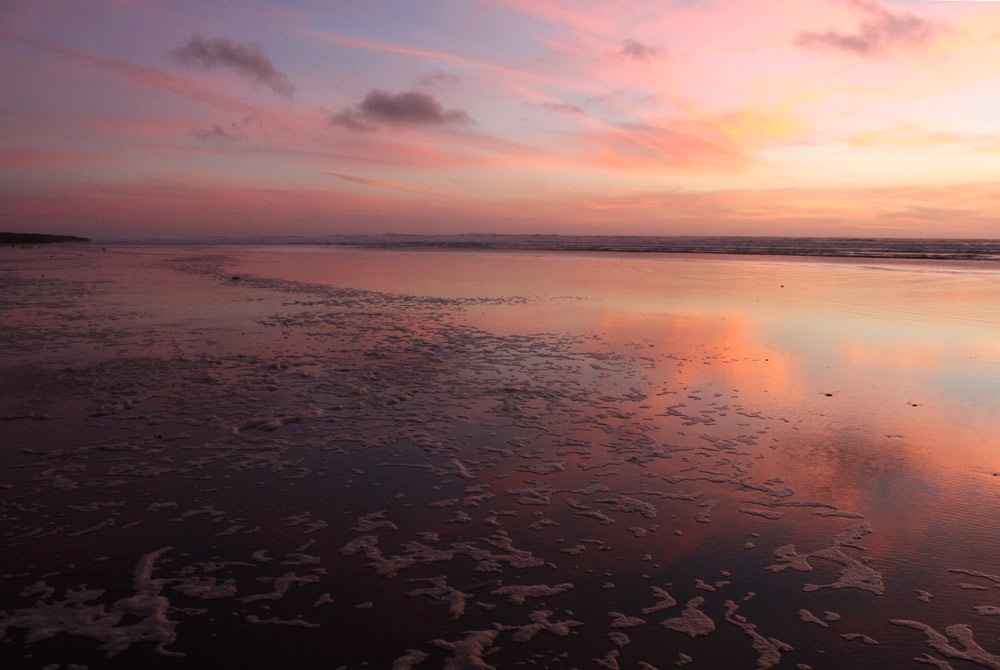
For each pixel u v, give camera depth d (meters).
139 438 5.92
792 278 22.27
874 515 4.44
